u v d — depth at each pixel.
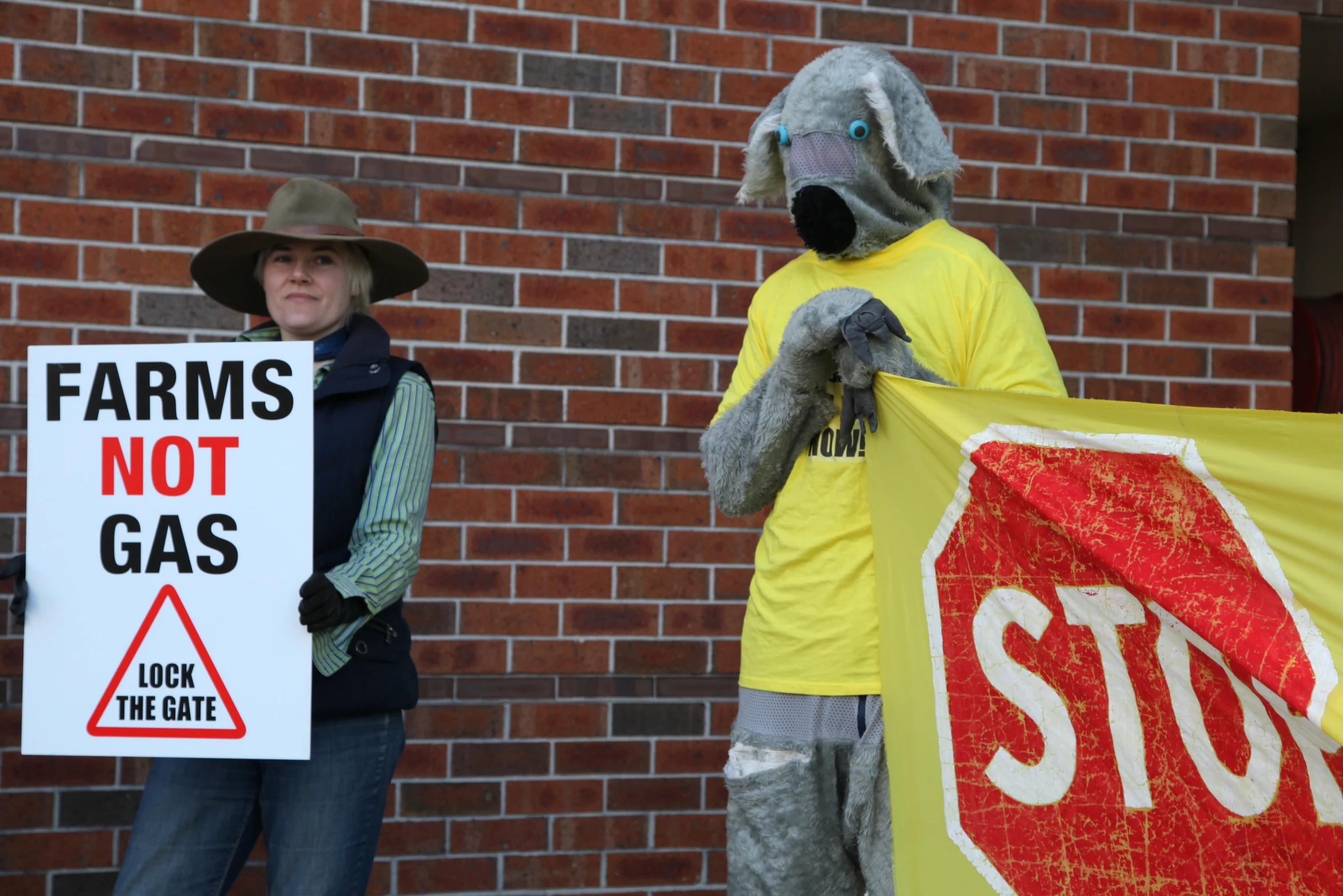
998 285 2.32
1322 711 1.82
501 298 3.54
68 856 3.26
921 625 2.22
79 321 3.31
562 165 3.58
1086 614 2.11
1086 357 3.87
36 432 2.35
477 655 3.48
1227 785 1.98
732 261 3.66
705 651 3.60
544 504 3.53
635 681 3.56
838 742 2.30
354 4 3.46
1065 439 2.12
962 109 3.80
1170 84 3.92
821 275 2.47
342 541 2.41
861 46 2.50
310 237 2.53
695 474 3.62
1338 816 1.88
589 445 3.57
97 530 2.33
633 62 3.62
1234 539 1.99
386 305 3.47
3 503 3.26
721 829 3.59
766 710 2.34
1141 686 2.06
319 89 3.44
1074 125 3.86
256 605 2.28
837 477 2.33
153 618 2.30
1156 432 2.07
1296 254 5.70
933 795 2.20
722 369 3.65
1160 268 3.91
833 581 2.30
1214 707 2.00
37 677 2.32
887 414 2.24
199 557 2.29
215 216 3.38
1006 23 3.82
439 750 3.45
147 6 3.34
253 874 3.39
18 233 3.28
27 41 3.28
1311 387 4.78
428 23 3.50
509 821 3.48
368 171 3.47
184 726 2.29
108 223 3.33
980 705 2.18
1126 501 2.07
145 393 2.33
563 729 3.52
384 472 2.40
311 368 2.29
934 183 2.49
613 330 3.59
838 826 2.34
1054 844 2.11
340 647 2.33
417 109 3.49
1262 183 3.97
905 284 2.34
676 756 3.57
